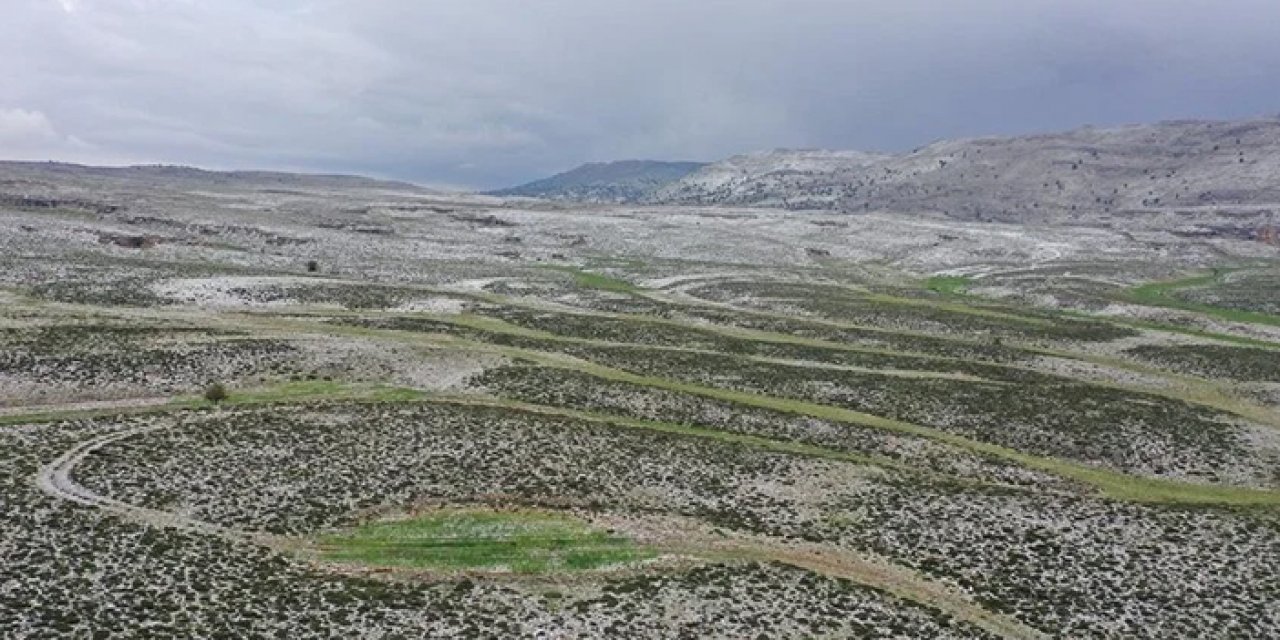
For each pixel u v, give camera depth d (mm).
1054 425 61469
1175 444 58469
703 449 51906
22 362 59531
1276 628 35188
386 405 56094
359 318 84625
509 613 33250
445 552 38156
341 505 41781
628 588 35656
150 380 59750
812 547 40562
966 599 36594
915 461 54094
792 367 74688
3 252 105688
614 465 48500
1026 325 100375
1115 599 36938
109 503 39531
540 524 41344
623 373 70688
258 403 56094
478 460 47875
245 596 32812
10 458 43594
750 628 33219
